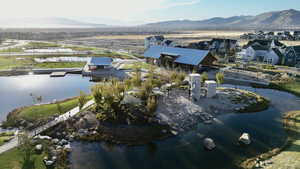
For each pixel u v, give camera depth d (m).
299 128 35.06
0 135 32.25
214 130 34.81
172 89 51.53
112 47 141.12
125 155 28.22
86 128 34.16
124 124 34.19
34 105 44.22
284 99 48.88
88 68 76.44
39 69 75.12
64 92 54.88
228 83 61.00
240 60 94.81
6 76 69.56
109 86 39.56
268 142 31.31
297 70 74.31
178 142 31.31
